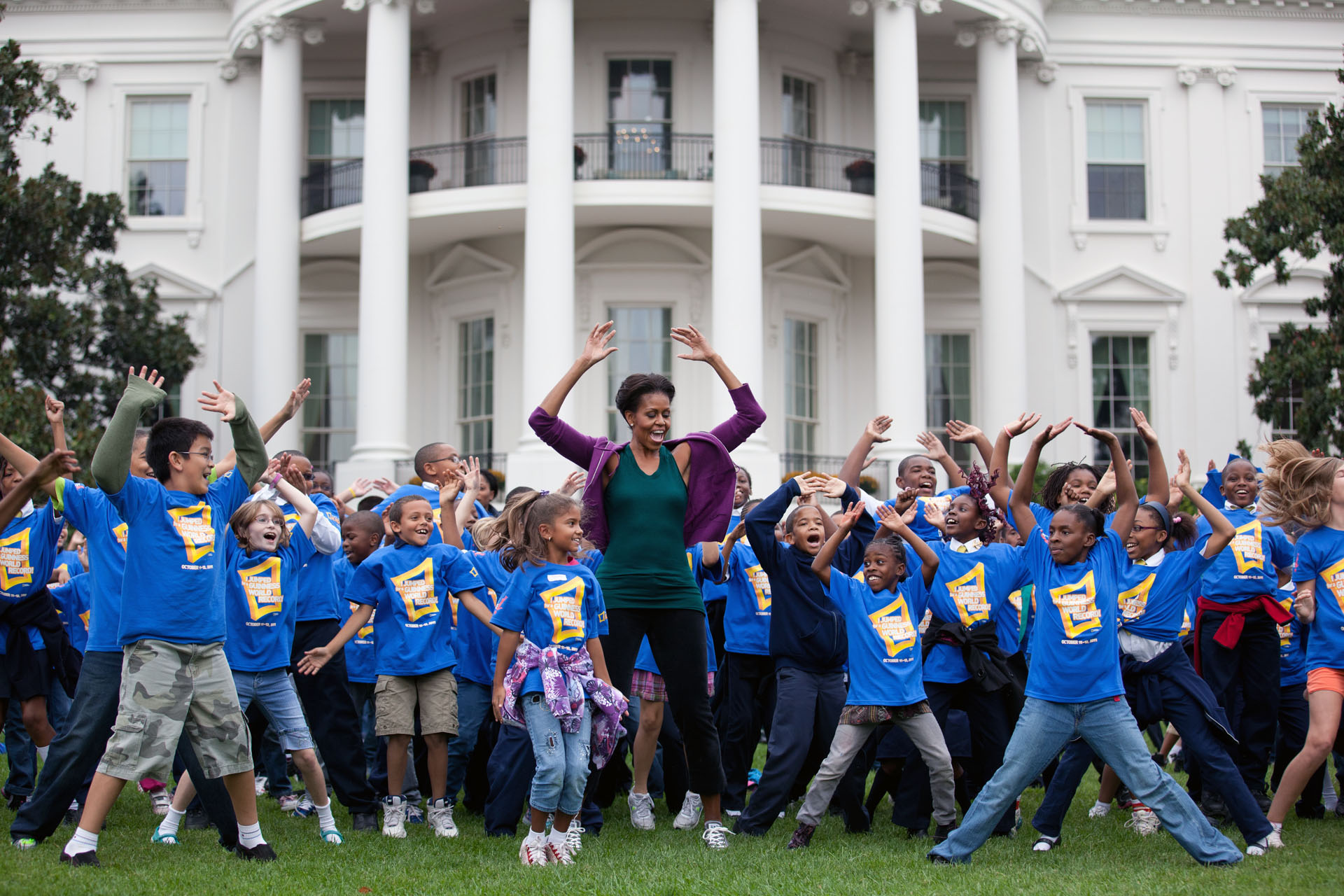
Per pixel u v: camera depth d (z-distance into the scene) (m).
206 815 7.65
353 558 8.26
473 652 8.27
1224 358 23.31
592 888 5.91
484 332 22.84
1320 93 23.67
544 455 19.55
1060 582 6.64
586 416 21.73
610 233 21.95
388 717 7.49
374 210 20.66
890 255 20.61
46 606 7.84
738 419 7.27
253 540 7.28
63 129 23.70
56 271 19.42
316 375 23.81
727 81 20.11
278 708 7.29
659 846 7.12
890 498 19.97
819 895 5.76
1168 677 7.24
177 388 23.14
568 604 6.88
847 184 23.09
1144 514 7.56
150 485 6.34
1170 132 23.66
